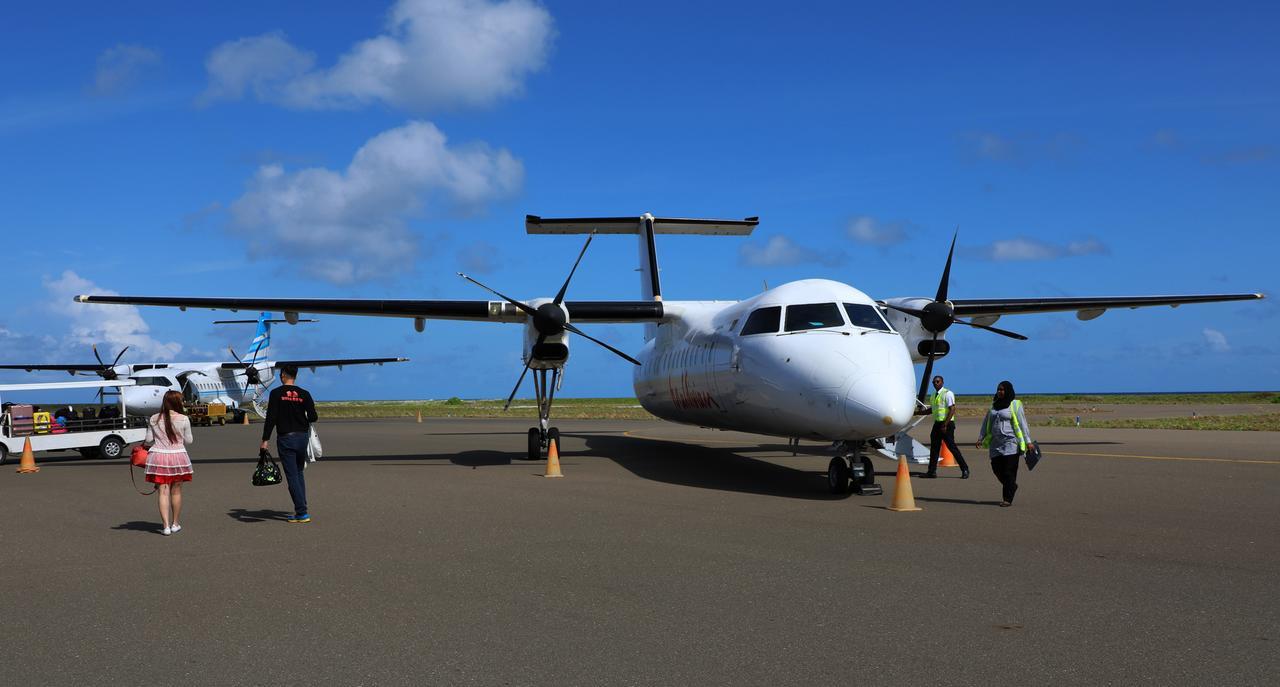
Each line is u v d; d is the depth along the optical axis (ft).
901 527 26.30
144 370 129.39
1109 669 13.06
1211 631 14.99
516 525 27.04
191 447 70.38
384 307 49.88
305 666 13.64
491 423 124.67
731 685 12.59
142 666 13.64
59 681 12.92
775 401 35.83
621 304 51.08
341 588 18.75
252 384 137.80
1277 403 215.31
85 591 18.58
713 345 42.83
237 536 25.40
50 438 57.77
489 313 50.37
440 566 20.97
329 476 42.63
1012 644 14.37
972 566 20.51
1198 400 306.35
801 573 19.86
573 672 13.26
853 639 14.75
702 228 63.52
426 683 12.84
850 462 34.50
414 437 82.64
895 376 32.68
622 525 26.94
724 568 20.49
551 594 18.08
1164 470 43.45
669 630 15.40
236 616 16.55
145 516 29.73
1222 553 21.97
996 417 31.01
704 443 68.08
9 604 17.49
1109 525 26.50
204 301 49.39
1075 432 81.66
